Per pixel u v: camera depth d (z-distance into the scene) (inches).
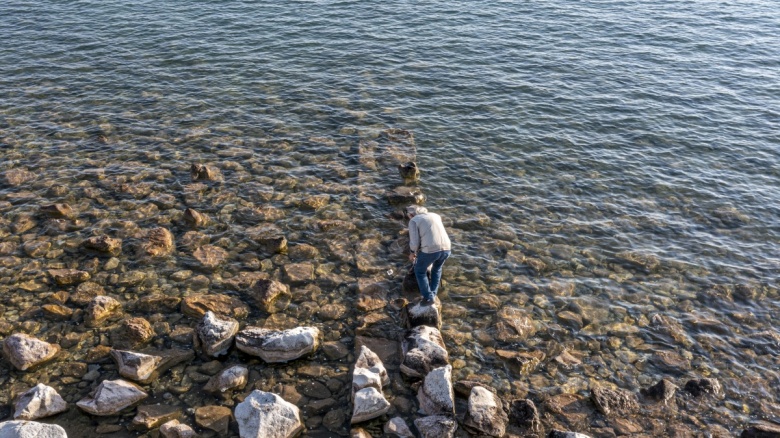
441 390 351.6
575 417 357.7
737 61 987.3
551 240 535.5
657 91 864.3
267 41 994.7
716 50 1032.2
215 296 436.1
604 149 702.5
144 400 348.5
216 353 383.2
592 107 807.1
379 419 346.9
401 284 466.6
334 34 1035.9
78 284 445.1
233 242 505.0
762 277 498.3
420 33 1056.8
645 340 425.1
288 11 1143.0
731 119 789.2
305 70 888.3
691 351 416.2
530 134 729.0
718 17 1210.0
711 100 842.2
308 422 341.4
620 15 1202.0
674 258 518.6
